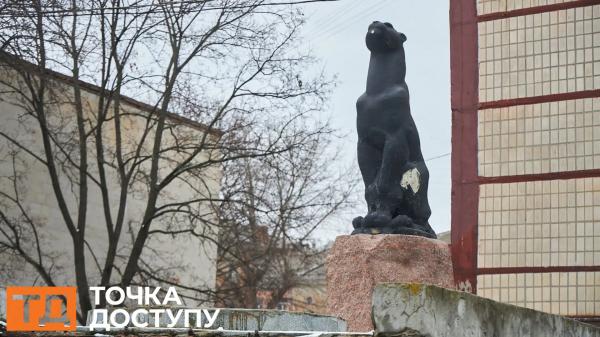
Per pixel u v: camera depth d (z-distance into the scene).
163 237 34.31
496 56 18.12
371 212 13.88
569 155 17.31
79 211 26.95
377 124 13.83
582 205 17.09
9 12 23.36
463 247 17.84
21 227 27.66
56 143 26.31
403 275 13.41
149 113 27.97
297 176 27.47
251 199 28.19
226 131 26.47
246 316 12.33
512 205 17.61
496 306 9.98
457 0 18.61
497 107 17.98
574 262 17.00
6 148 30.50
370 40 14.06
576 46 17.53
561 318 11.50
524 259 17.38
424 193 13.97
